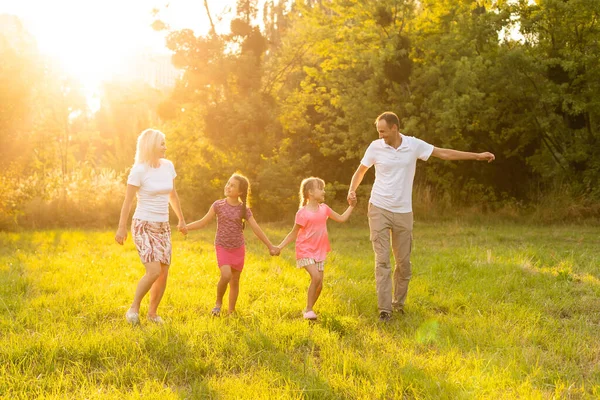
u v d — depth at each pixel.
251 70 19.22
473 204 19.70
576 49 18.03
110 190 20.33
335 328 5.64
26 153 18.25
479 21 19.42
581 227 16.44
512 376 4.32
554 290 7.44
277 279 8.13
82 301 6.75
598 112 17.62
